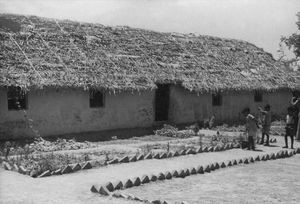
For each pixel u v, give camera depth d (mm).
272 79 31125
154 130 23500
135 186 11656
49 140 19250
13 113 18953
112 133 21797
